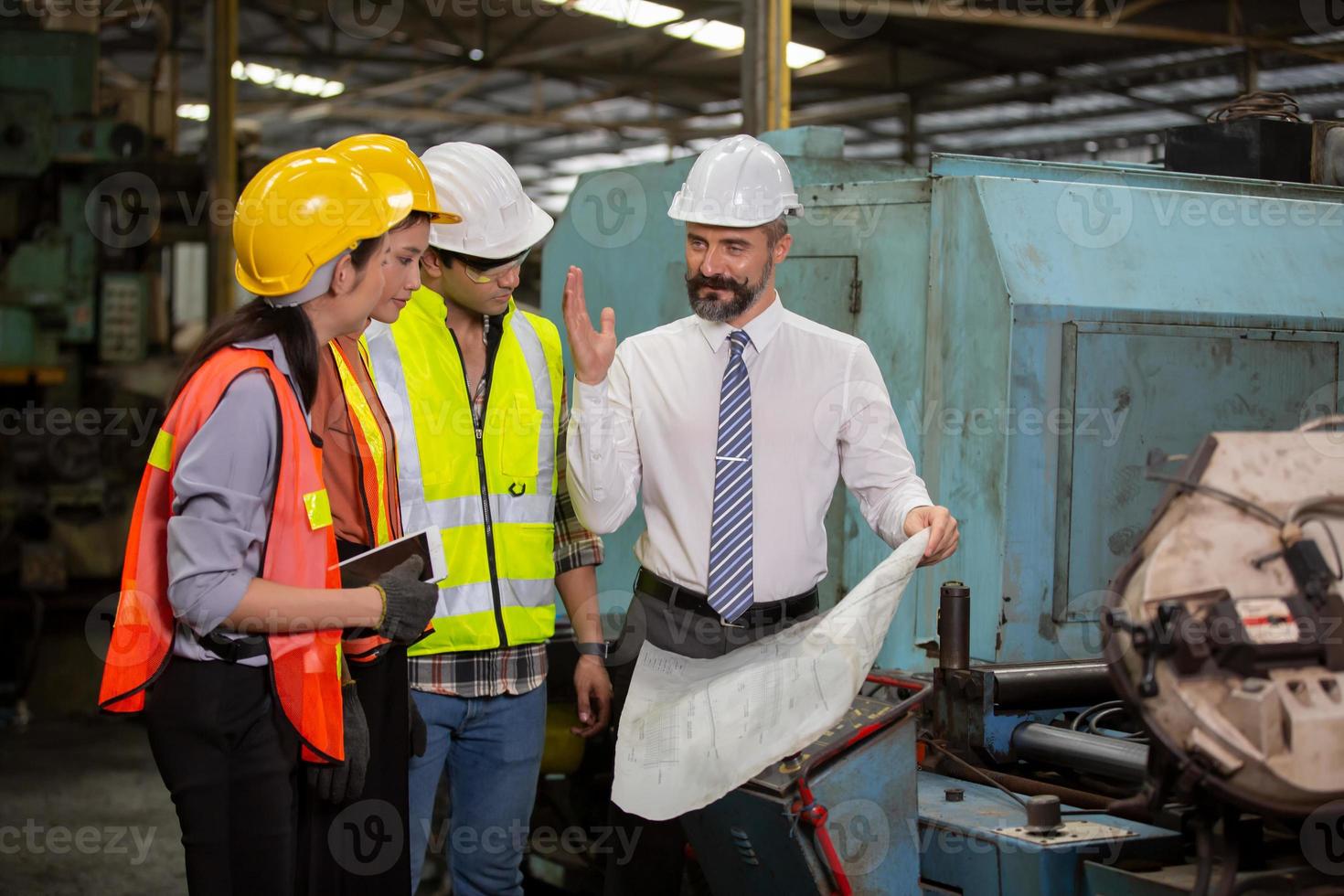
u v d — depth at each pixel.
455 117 13.16
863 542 2.67
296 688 1.65
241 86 13.46
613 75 12.47
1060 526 2.29
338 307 1.73
